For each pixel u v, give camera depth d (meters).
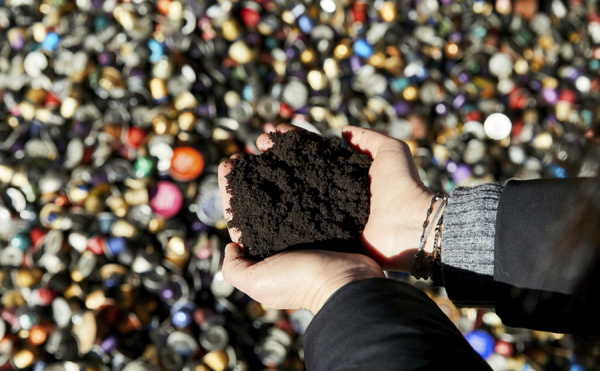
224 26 1.02
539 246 0.42
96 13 1.06
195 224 0.90
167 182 0.90
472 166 0.99
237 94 1.01
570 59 1.16
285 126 0.61
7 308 0.84
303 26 1.09
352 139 0.59
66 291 0.85
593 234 0.37
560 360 0.86
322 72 1.06
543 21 1.20
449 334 0.41
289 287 0.49
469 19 1.17
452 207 0.47
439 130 1.05
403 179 0.53
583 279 0.40
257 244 0.53
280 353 0.84
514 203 0.44
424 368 0.38
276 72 1.06
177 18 1.03
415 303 0.42
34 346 0.82
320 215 0.54
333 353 0.41
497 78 1.12
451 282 0.46
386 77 1.06
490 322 0.87
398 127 1.01
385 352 0.39
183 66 0.99
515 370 0.84
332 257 0.49
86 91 0.98
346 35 1.12
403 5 1.16
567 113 1.03
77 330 0.81
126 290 0.84
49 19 1.05
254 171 0.56
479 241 0.45
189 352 0.82
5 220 0.90
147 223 0.89
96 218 0.88
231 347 0.83
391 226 0.52
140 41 0.99
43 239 0.88
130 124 0.95
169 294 0.85
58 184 0.92
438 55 1.11
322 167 0.56
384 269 0.54
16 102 1.00
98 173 0.91
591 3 1.20
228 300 0.86
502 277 0.44
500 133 1.03
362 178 0.55
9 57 1.03
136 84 0.97
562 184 0.43
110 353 0.80
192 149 0.90
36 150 0.95
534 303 0.42
